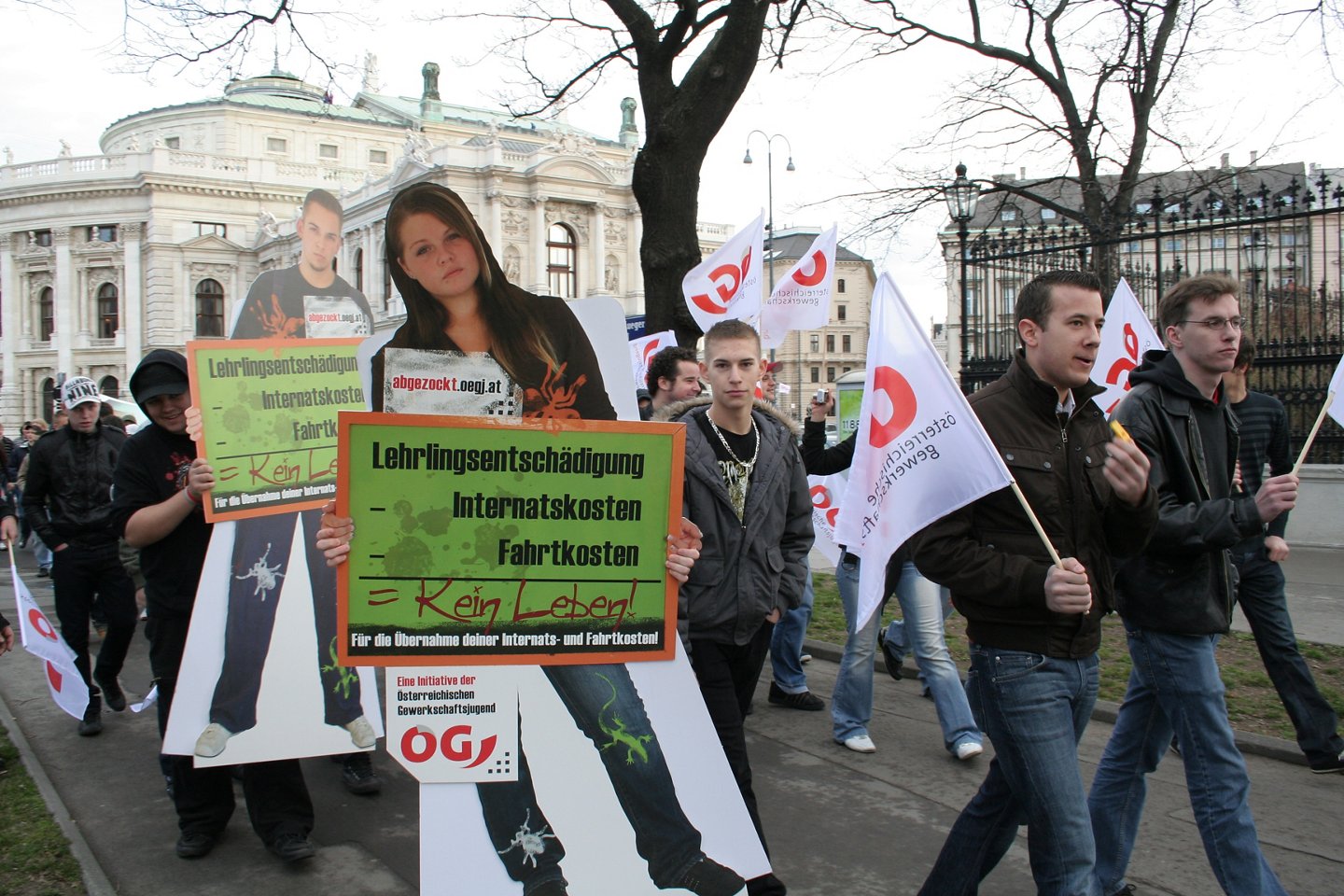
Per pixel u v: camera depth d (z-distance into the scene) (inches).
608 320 113.2
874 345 116.1
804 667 279.4
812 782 186.5
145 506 155.9
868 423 115.7
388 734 103.7
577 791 107.1
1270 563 186.2
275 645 154.6
